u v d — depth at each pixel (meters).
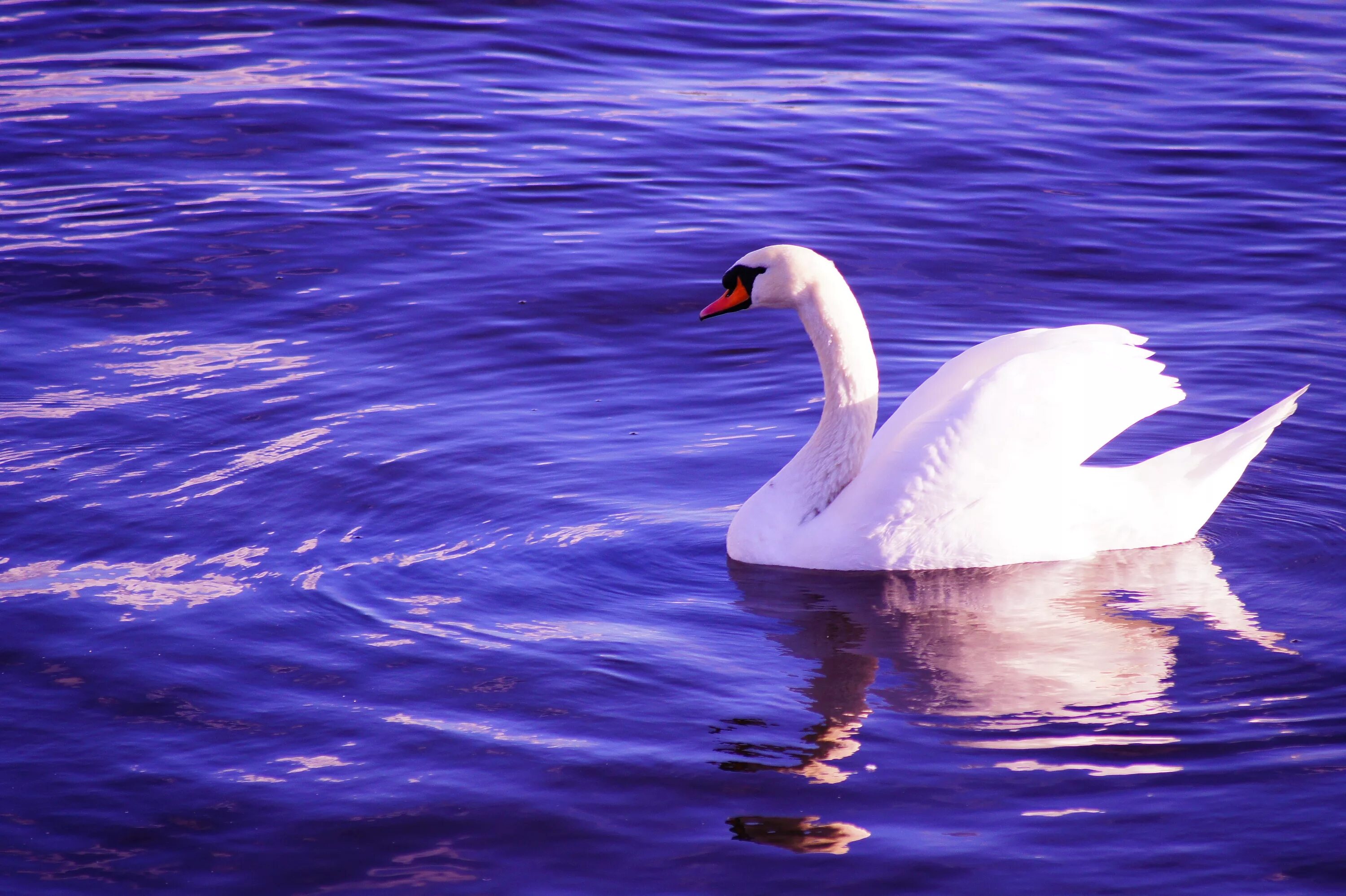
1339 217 19.27
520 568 11.06
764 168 20.89
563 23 26.36
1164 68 24.83
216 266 17.45
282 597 10.45
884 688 9.32
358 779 8.28
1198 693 9.20
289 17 26.22
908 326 16.22
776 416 14.05
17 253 17.56
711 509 12.18
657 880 7.39
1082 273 17.72
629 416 13.99
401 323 16.06
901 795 8.09
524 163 20.91
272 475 12.40
